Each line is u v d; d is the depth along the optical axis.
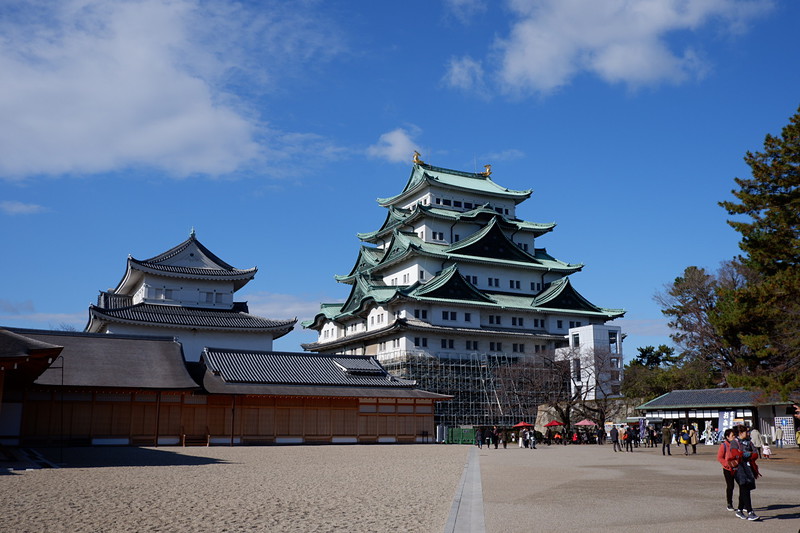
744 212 40.72
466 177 119.88
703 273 89.50
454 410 90.12
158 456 40.31
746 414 63.72
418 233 107.81
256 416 61.78
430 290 92.25
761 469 32.34
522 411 88.88
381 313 96.44
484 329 96.00
